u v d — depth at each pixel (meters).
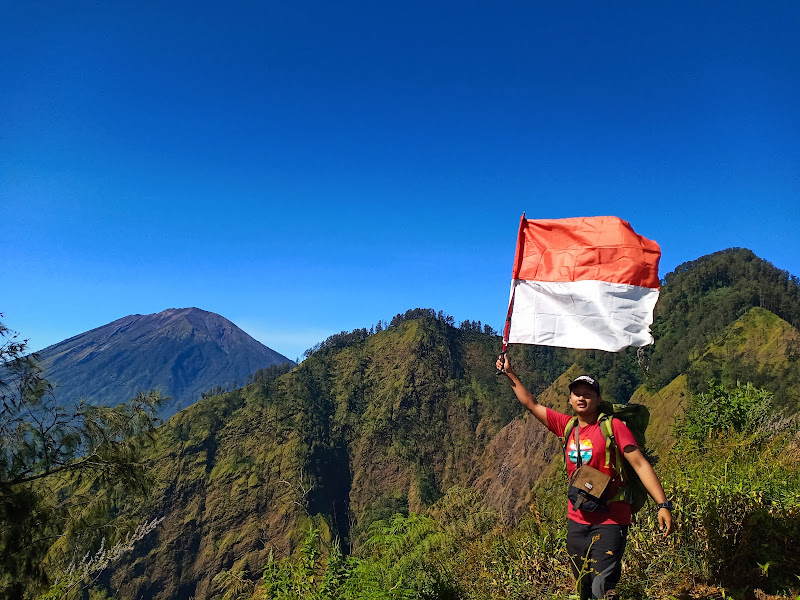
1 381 8.58
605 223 4.10
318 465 138.50
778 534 3.66
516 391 3.78
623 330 3.87
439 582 4.67
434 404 172.12
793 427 6.41
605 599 2.92
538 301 4.09
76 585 8.17
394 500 139.25
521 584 4.07
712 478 4.19
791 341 74.12
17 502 8.34
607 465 3.06
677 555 3.77
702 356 80.25
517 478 92.44
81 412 9.45
